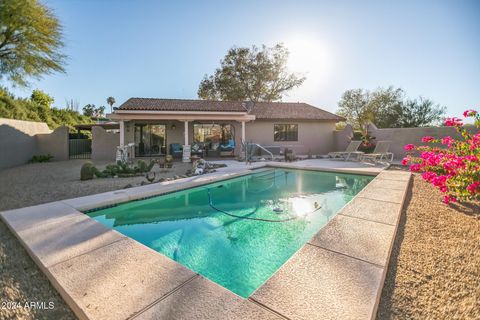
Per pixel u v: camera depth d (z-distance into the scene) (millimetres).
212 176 9320
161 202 7152
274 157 16109
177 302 2254
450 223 4223
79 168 12469
